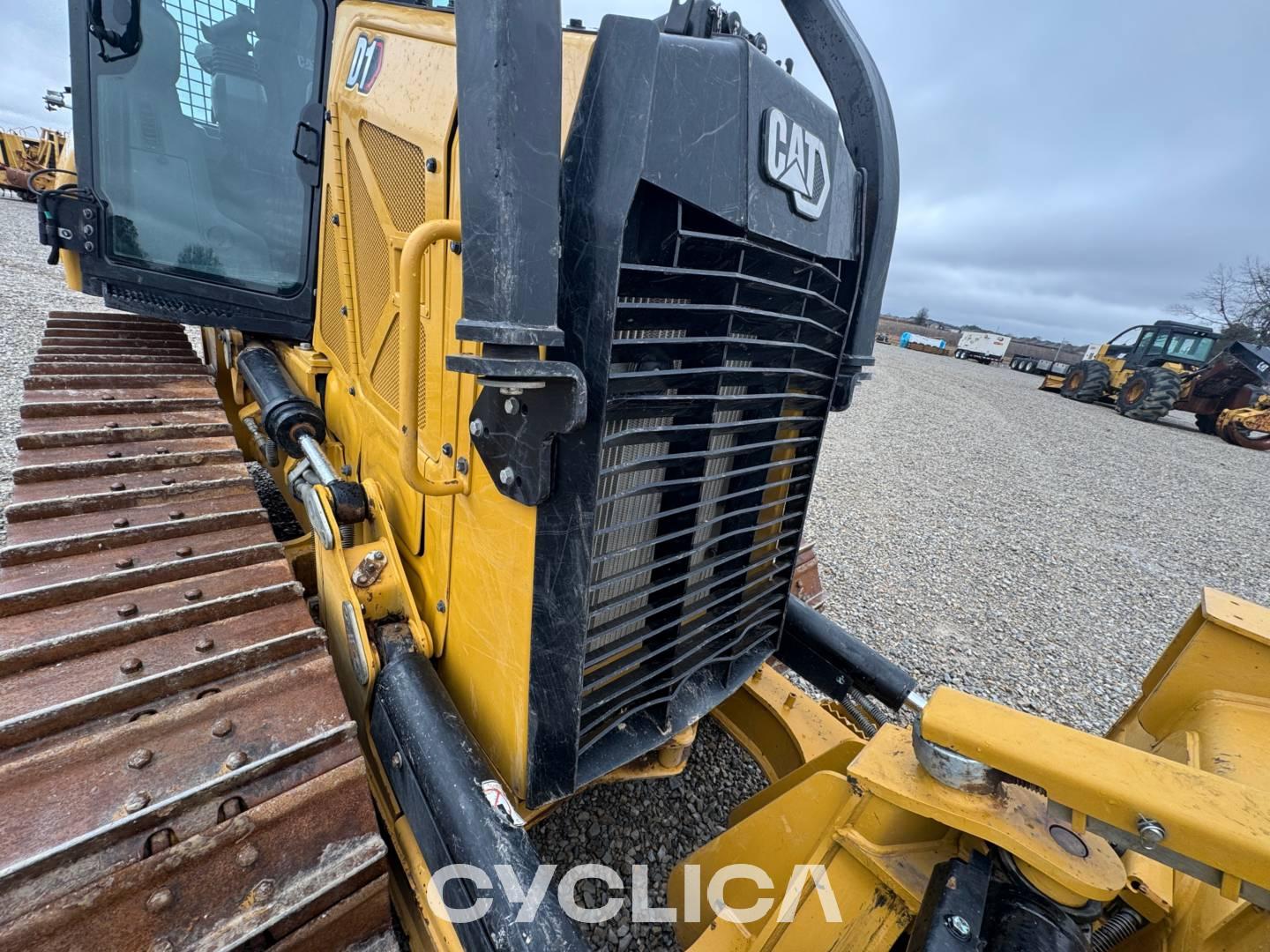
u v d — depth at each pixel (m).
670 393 1.07
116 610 1.18
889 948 0.95
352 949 0.97
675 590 1.29
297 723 1.05
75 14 1.82
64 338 2.55
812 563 2.81
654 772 1.43
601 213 0.84
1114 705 3.07
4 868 0.75
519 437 0.92
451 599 1.24
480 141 0.74
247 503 1.62
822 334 1.37
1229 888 0.70
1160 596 4.57
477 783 1.00
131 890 0.81
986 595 4.19
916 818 0.96
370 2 1.46
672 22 1.03
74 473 1.56
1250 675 1.08
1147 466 9.30
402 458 0.98
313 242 1.97
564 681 1.03
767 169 1.00
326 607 1.49
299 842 0.92
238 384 2.68
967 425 11.12
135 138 1.96
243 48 1.87
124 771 0.90
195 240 2.04
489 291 0.77
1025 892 0.85
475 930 0.88
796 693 1.75
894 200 1.41
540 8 0.73
